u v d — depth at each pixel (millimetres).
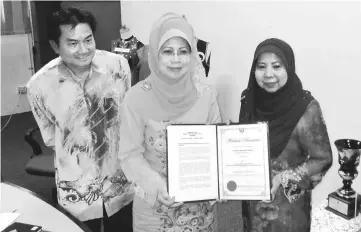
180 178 1526
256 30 2611
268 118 1564
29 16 5258
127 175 1614
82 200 1964
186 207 1605
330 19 2105
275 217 1604
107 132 1942
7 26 5125
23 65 5348
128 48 3637
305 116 1503
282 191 1560
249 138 1522
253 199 1536
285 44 1503
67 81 1820
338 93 2133
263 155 1517
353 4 1979
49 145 1939
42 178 3674
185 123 1579
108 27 4574
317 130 1510
